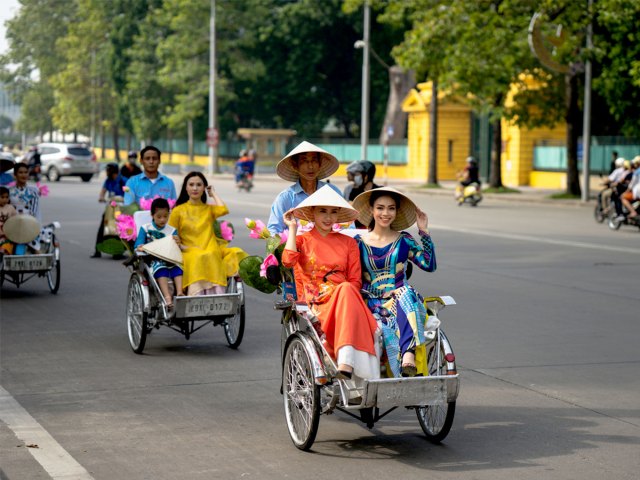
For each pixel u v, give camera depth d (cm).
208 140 8538
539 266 2341
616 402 1090
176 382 1184
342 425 998
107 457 880
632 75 4412
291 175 1170
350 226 1110
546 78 5344
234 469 848
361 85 9344
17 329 1533
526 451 905
